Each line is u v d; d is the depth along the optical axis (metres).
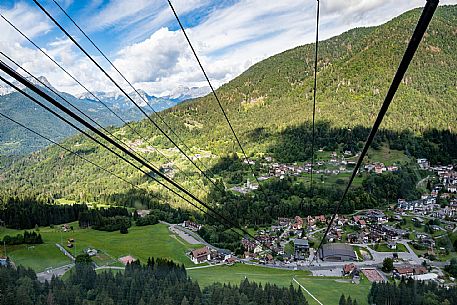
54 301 52.84
